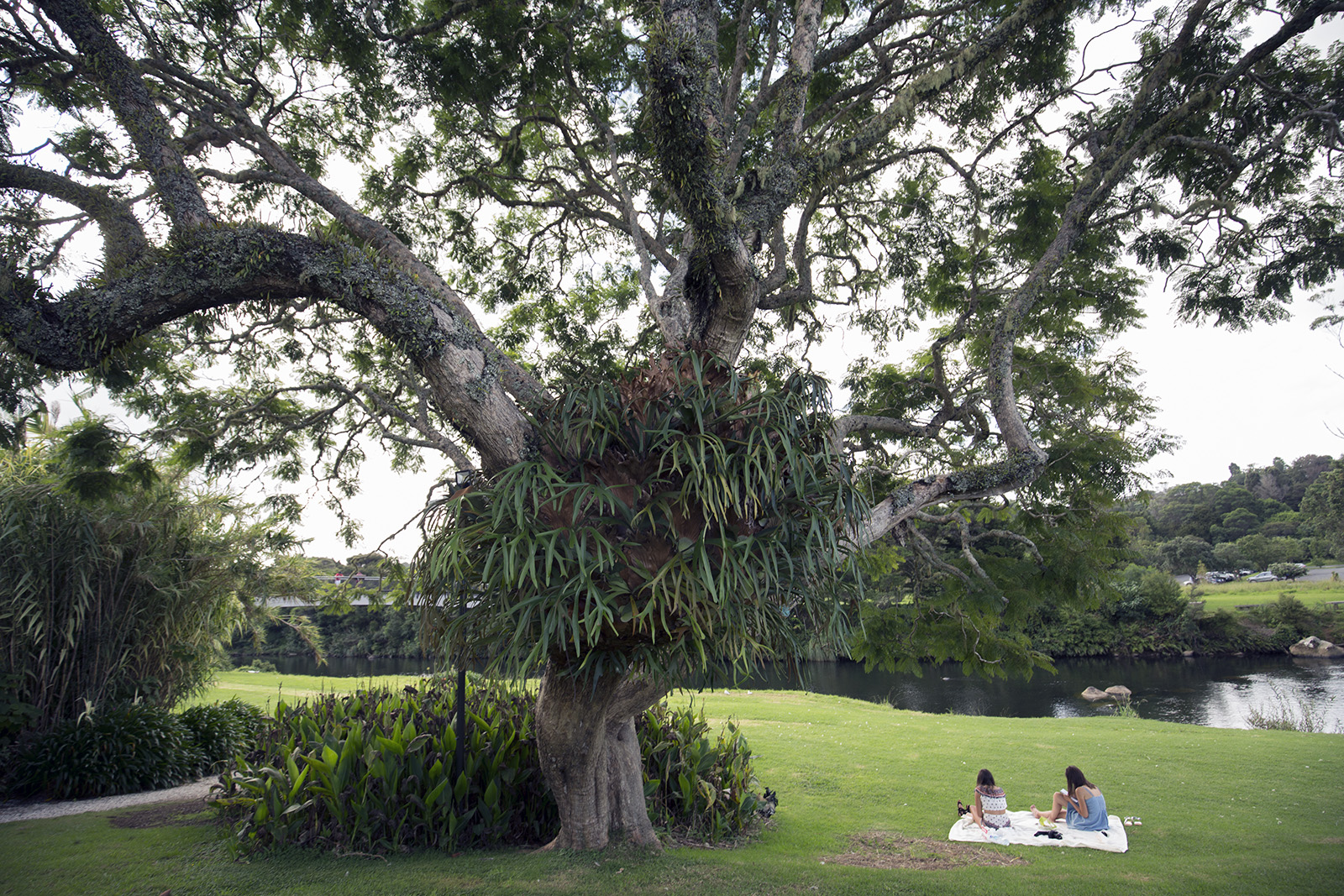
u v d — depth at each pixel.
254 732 9.67
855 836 6.69
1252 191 7.63
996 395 6.29
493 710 6.82
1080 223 6.57
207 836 5.91
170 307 3.88
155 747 8.58
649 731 6.91
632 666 3.94
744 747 7.54
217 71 7.86
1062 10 7.35
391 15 7.76
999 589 8.22
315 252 3.93
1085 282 8.89
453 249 10.14
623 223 9.20
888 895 4.64
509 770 5.85
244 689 15.04
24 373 5.13
